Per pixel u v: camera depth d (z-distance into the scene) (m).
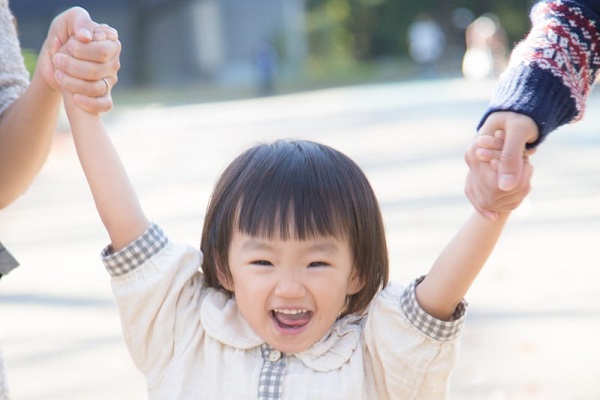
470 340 6.57
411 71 44.72
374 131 19.59
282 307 2.85
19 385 6.13
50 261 9.92
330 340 2.92
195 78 39.69
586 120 18.42
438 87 31.11
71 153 20.12
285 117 24.12
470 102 24.41
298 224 2.83
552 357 6.20
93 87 2.80
